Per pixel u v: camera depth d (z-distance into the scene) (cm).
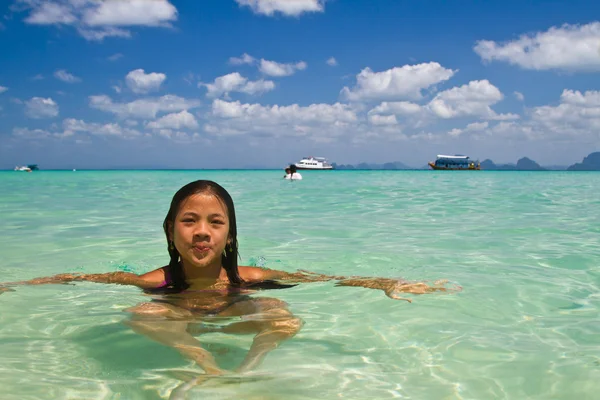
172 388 186
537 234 643
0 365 209
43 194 1537
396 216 873
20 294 330
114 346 230
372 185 2270
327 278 375
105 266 454
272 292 337
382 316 284
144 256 502
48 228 705
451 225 741
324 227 716
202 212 317
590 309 303
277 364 210
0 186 2109
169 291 335
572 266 438
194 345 229
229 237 337
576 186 2205
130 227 718
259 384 189
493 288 355
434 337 249
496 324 272
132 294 329
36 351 225
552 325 271
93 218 838
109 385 189
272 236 628
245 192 1641
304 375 199
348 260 470
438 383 196
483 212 952
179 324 259
